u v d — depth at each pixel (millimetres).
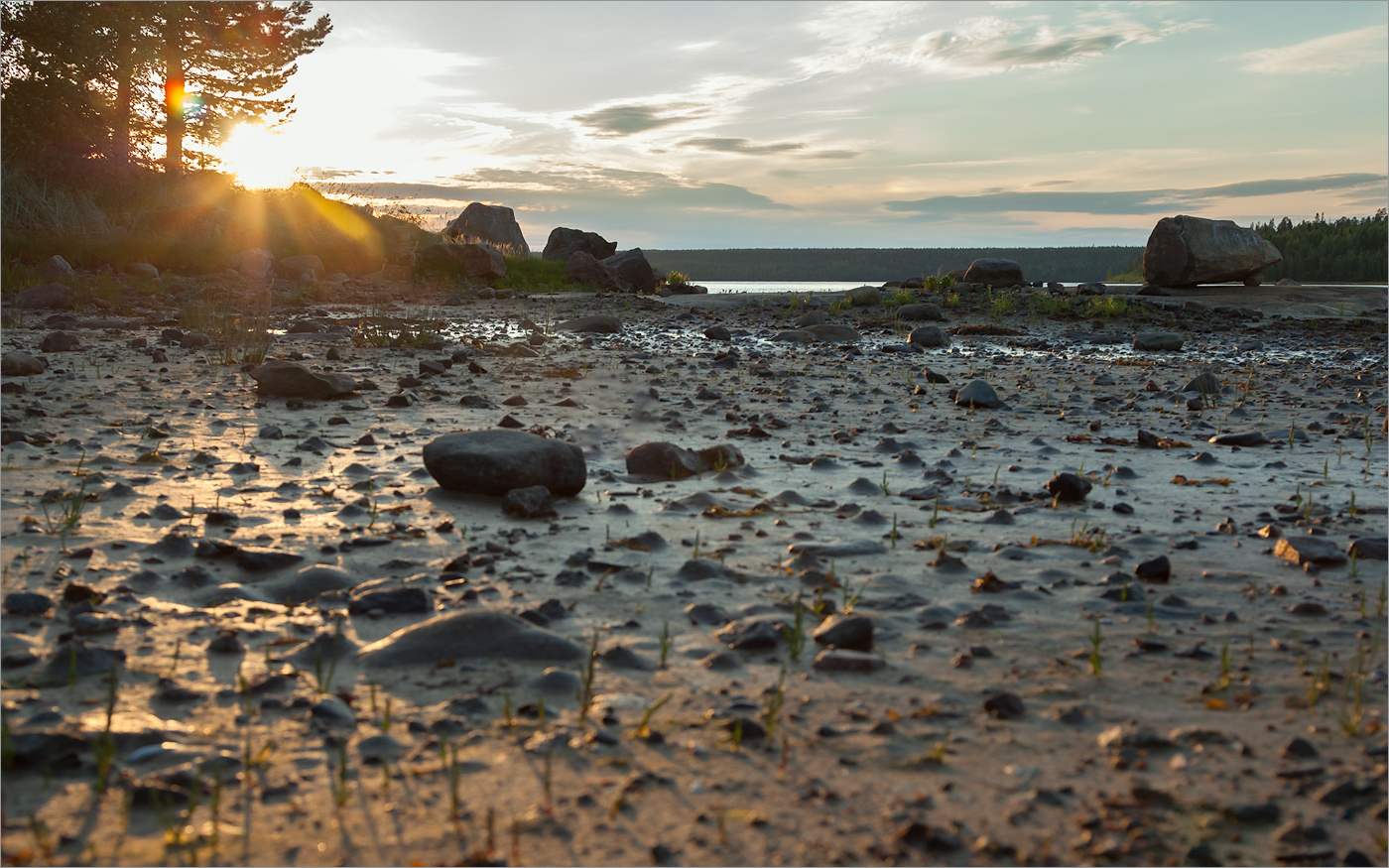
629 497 4406
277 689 2264
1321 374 10086
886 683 2395
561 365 9680
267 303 15680
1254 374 10078
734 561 3422
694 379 8969
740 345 12703
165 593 2938
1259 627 2811
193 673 2348
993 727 2156
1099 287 22062
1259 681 2422
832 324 13742
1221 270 22391
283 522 3779
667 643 2643
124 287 16578
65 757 1886
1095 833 1733
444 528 3711
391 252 26078
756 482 4766
